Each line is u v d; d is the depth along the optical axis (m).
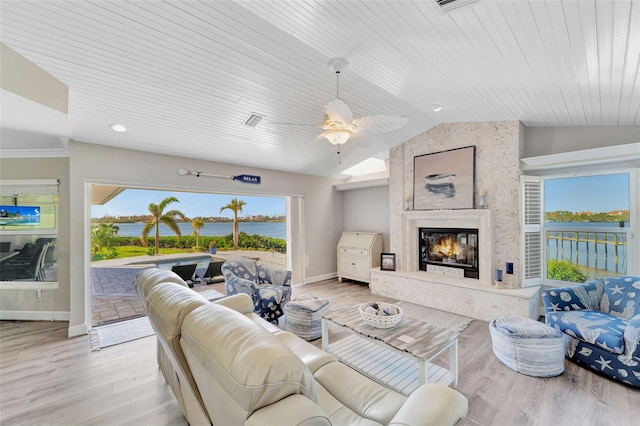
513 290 3.67
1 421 1.94
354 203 6.58
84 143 3.53
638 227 3.14
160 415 2.01
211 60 2.54
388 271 4.98
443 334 2.35
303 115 3.64
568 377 2.40
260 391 0.81
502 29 1.80
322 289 5.49
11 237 3.93
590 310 2.80
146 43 2.25
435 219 4.59
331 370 1.70
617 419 1.91
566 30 1.71
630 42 1.71
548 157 3.55
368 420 1.30
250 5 1.81
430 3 1.67
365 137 3.20
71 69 2.38
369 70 2.57
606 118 3.14
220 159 4.68
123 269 7.08
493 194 4.00
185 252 7.61
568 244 3.68
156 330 1.63
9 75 2.03
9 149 3.76
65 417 1.99
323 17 1.89
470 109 3.48
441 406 1.08
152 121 3.32
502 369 2.55
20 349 3.01
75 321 3.39
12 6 1.78
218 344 0.98
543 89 2.64
